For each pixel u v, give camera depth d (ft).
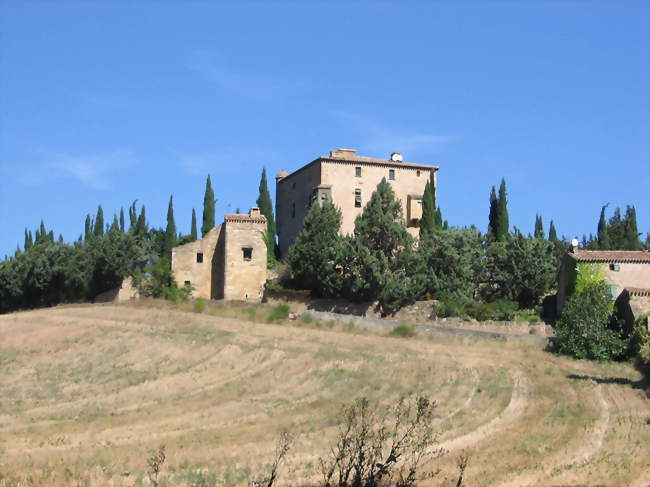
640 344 187.11
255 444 117.91
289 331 223.30
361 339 216.54
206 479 98.22
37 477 100.89
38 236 435.53
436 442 117.29
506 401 149.38
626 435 118.62
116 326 226.58
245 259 275.80
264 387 166.20
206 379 174.81
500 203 323.98
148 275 280.51
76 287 286.66
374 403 150.10
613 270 233.76
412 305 248.52
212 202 348.38
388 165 306.76
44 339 216.13
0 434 129.70
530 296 259.60
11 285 287.89
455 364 187.73
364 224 258.78
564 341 203.62
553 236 391.65
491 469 100.68
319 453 111.14
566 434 120.98
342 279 249.75
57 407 152.97
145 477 100.37
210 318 237.25
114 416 143.54
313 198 302.25
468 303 249.75
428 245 265.34
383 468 80.79
